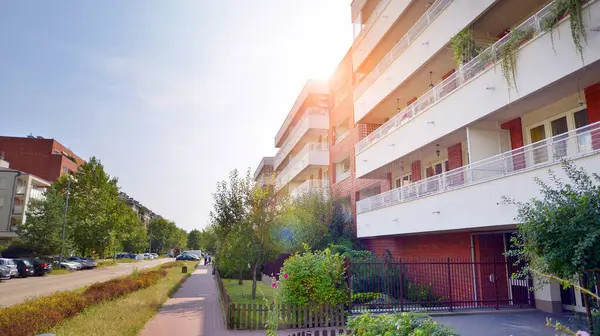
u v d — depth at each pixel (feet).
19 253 136.26
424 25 51.96
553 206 21.58
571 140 31.58
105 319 34.71
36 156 214.28
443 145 50.62
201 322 39.55
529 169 32.37
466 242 49.11
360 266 44.16
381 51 67.21
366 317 17.58
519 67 34.24
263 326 36.60
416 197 49.96
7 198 178.70
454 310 41.73
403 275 47.21
